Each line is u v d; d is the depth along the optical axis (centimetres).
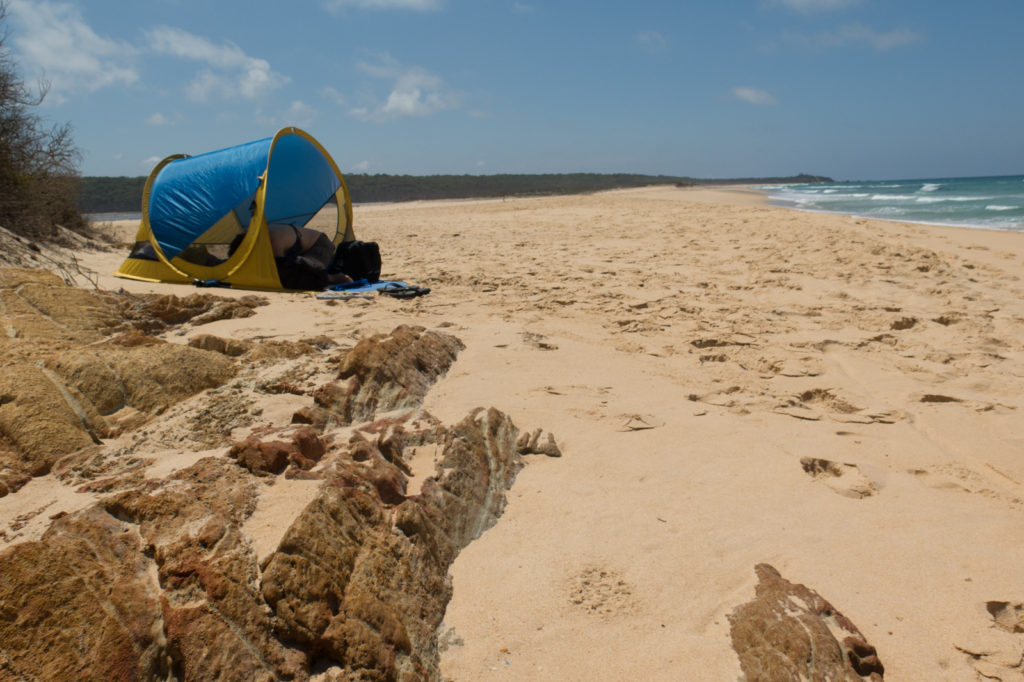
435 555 334
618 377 638
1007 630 311
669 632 299
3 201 1291
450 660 279
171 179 1181
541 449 479
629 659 283
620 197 4566
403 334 579
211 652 232
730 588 330
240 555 266
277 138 1161
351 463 361
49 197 1482
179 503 294
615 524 388
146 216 1188
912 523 400
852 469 467
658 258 1375
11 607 228
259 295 1008
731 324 847
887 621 313
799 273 1162
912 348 748
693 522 393
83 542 261
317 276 1084
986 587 338
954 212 2794
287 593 254
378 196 7075
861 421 558
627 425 527
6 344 484
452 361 634
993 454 502
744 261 1295
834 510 412
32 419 380
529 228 2175
